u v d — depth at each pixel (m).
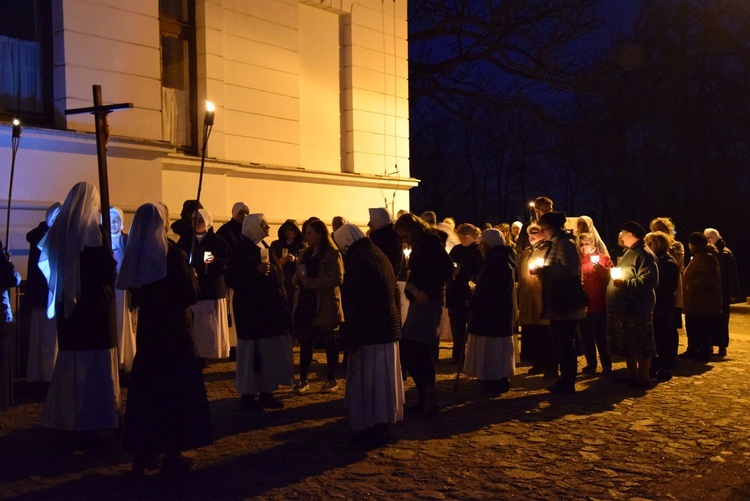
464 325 10.37
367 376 6.05
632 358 8.59
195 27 11.74
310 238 8.14
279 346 7.34
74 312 5.88
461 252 10.10
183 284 5.38
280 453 5.92
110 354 6.03
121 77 9.79
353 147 14.65
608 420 7.05
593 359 9.71
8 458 5.76
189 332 5.43
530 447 6.12
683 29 31.16
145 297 5.32
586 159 33.69
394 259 7.57
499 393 8.31
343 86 14.69
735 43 31.20
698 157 31.95
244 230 7.34
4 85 8.97
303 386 8.22
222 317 9.79
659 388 8.67
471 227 10.06
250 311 7.24
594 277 9.59
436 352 10.39
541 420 7.04
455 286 10.17
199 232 9.81
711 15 31.00
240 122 12.27
